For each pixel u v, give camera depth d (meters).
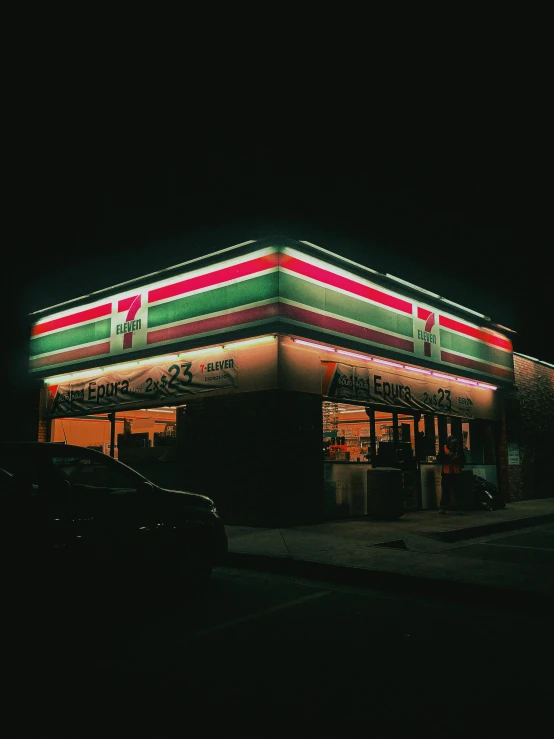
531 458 19.69
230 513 11.25
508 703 3.61
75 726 3.28
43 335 16.08
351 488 12.90
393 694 3.73
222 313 11.78
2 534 5.21
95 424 14.75
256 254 11.38
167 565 6.35
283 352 11.12
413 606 5.98
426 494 15.10
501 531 12.08
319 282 11.85
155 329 13.09
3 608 5.66
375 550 8.40
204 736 3.17
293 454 11.02
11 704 3.58
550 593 5.88
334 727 3.28
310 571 7.54
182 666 4.21
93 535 5.79
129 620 5.43
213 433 11.80
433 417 15.88
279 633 5.02
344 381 12.52
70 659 4.36
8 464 5.83
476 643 4.77
